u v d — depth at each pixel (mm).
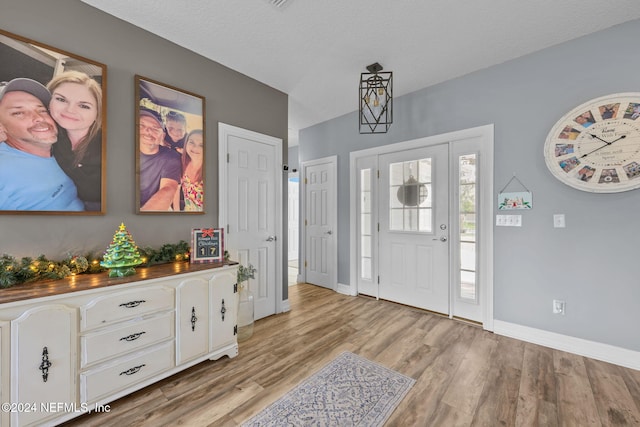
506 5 1738
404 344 2223
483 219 2529
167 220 2109
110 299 1444
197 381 1728
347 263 3674
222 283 1948
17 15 1491
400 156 3162
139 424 1370
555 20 1875
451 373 1812
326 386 1674
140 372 1556
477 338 2328
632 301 1880
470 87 2605
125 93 1886
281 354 2068
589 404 1511
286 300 3049
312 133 4141
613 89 1931
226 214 2482
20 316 1190
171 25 1941
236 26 1954
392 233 3252
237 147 2592
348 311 2988
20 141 1481
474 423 1379
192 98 2242
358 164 3574
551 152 2137
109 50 1814
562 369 1855
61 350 1292
